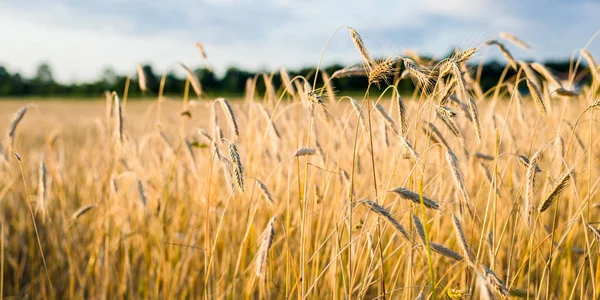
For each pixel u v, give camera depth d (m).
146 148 5.12
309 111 2.80
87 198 5.67
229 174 2.76
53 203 5.64
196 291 4.54
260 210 4.24
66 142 11.39
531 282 4.11
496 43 3.28
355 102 2.60
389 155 3.88
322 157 3.52
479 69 4.17
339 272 3.41
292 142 4.42
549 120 4.59
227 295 3.97
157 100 4.51
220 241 4.62
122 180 5.00
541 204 2.34
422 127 3.01
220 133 2.97
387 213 2.18
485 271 2.02
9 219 6.11
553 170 3.26
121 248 4.85
